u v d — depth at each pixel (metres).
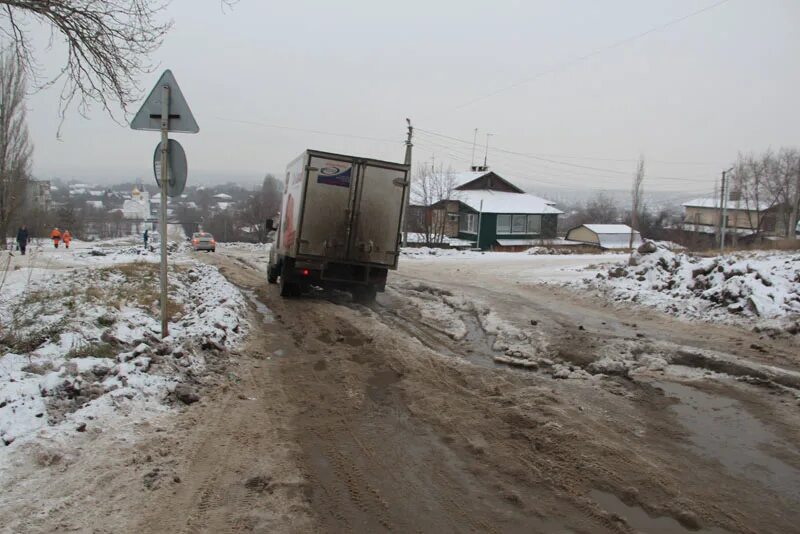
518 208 58.91
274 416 5.90
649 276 15.38
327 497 4.29
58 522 3.72
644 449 5.32
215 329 8.65
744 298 11.75
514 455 5.10
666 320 11.99
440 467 4.85
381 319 11.96
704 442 5.57
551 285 17.11
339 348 8.98
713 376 7.94
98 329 8.05
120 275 15.94
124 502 4.04
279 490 4.35
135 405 5.73
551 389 7.13
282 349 8.89
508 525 3.99
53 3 8.09
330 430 5.59
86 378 6.09
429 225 51.75
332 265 13.36
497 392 6.85
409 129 36.06
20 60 9.16
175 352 7.25
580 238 61.84
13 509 3.83
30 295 9.66
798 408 6.62
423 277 20.34
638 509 4.25
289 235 13.95
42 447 4.63
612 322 11.85
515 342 9.95
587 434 5.57
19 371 6.14
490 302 14.07
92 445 4.85
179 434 5.28
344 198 13.05
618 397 6.93
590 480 4.65
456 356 9.03
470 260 28.38
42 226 39.41
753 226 68.38
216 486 4.36
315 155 12.80
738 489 4.61
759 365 8.30
